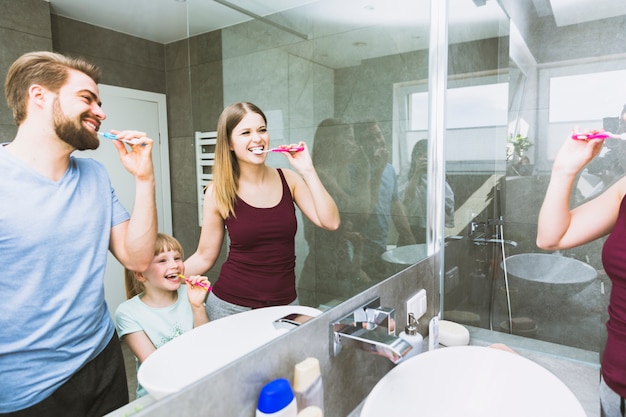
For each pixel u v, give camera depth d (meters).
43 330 0.42
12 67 0.38
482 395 0.88
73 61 0.44
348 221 1.00
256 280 0.72
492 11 1.30
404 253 1.20
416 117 1.24
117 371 0.49
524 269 1.33
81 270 0.45
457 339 1.13
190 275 0.59
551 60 1.28
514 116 1.33
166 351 0.55
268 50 0.75
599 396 0.92
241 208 0.69
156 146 0.54
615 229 0.79
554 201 1.02
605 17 1.19
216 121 0.64
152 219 0.53
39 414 0.42
